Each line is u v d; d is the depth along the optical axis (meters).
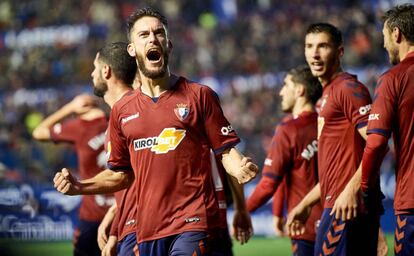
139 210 10.38
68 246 27.41
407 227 10.58
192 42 54.28
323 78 12.44
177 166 10.16
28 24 58.62
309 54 12.45
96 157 15.69
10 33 58.53
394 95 10.54
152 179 10.23
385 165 33.91
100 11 58.31
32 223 29.30
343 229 11.59
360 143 11.77
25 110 50.22
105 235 12.37
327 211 11.90
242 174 9.66
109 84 12.64
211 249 10.09
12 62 55.97
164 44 10.27
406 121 10.54
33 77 53.19
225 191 13.52
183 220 10.07
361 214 11.47
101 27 57.56
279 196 15.66
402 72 10.57
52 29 58.03
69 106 16.00
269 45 52.22
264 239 28.73
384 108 10.55
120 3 59.00
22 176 33.28
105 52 12.67
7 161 39.12
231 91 48.62
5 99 51.38
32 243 28.92
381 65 47.34
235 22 55.59
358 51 48.56
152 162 10.23
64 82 52.66
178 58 52.84
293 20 54.00
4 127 48.09
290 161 14.26
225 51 52.44
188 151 10.17
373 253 11.81
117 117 10.63
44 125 16.05
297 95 14.45
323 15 53.41
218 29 55.06
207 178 10.24
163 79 10.38
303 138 14.17
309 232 14.06
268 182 14.33
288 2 55.41
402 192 10.64
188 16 56.81
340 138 11.83
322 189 12.10
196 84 10.37
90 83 52.41
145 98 10.39
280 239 28.45
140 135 10.33
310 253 14.09
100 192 10.91
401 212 10.64
